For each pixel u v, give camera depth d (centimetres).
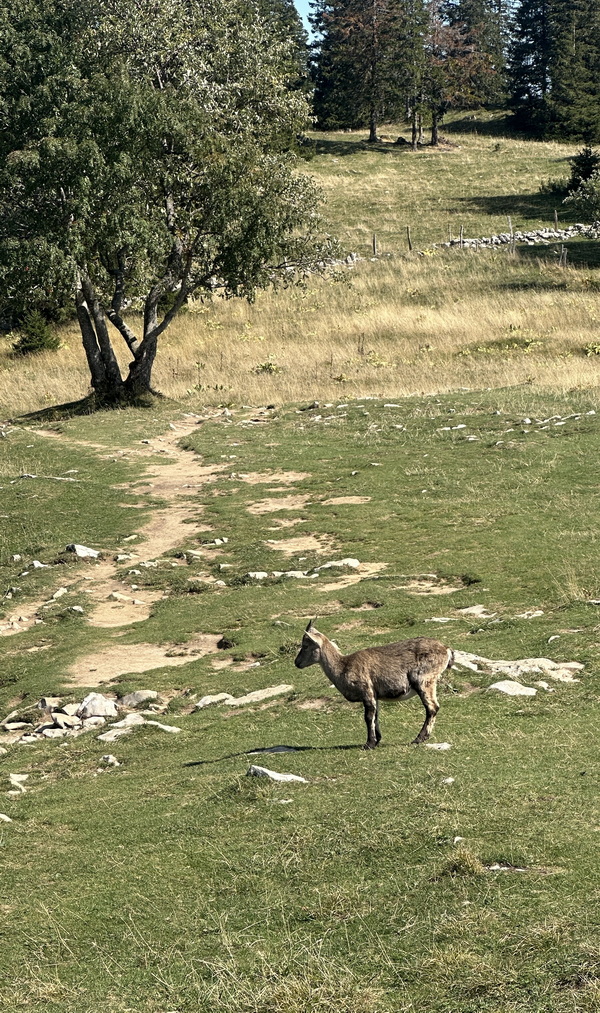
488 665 1183
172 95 3334
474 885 595
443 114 9769
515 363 3650
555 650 1215
